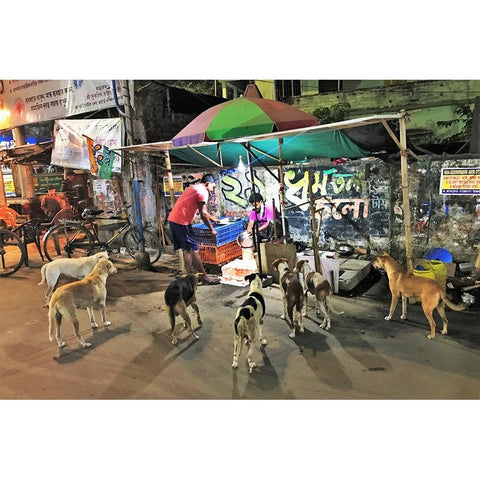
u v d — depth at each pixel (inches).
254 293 177.3
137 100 347.9
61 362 175.3
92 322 207.6
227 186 353.7
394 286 193.0
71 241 340.2
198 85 508.1
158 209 369.4
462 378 147.3
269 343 182.2
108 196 382.0
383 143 271.7
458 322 191.8
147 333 200.2
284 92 563.8
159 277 294.0
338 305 221.5
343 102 530.6
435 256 239.8
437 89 479.5
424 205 259.1
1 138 519.5
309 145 281.1
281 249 250.4
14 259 371.2
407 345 172.9
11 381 161.6
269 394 144.7
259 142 276.7
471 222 243.6
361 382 148.3
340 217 298.7
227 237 305.1
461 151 387.2
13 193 599.5
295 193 318.7
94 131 359.6
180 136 224.7
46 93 416.8
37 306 245.8
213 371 161.9
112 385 155.6
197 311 203.8
